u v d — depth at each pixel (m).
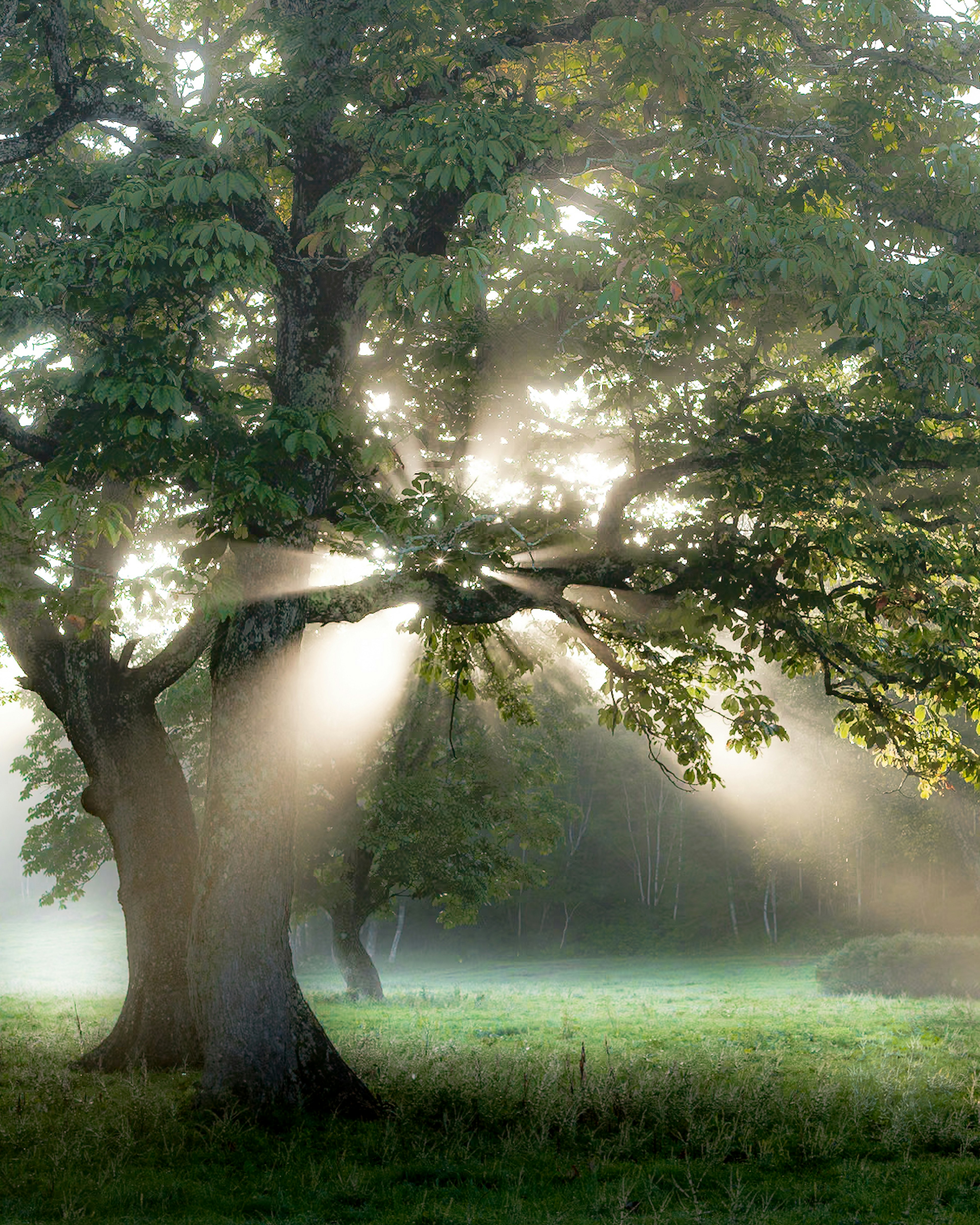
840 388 13.45
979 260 10.09
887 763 15.23
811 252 9.10
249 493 9.46
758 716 14.38
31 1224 6.72
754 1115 9.61
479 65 10.55
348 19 10.11
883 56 10.64
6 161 10.59
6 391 12.06
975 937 32.91
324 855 29.45
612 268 9.66
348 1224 6.76
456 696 15.83
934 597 11.28
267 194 10.77
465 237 10.97
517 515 12.34
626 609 13.41
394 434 11.63
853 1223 6.56
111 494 13.65
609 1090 10.14
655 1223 6.50
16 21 10.53
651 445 12.91
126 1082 11.81
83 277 10.23
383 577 10.95
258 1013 10.47
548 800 33.00
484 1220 6.70
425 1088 10.73
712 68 11.09
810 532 10.64
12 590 9.43
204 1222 6.68
